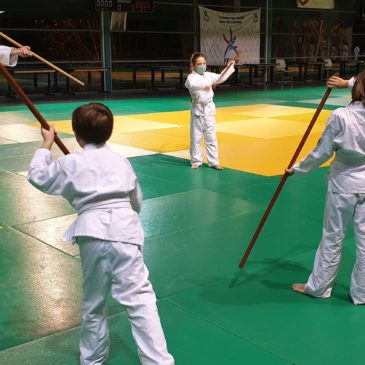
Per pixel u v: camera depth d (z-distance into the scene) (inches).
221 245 217.0
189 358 137.9
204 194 289.1
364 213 157.5
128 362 136.8
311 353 140.3
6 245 217.3
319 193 290.8
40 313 162.4
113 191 117.9
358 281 164.4
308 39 1104.8
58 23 865.5
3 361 137.0
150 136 468.1
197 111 342.6
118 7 800.3
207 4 972.6
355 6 1152.8
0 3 811.4
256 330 151.9
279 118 569.6
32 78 1009.5
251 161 371.2
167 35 949.8
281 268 195.3
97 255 116.5
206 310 163.8
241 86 959.0
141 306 115.7
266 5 1011.9
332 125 153.1
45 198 282.7
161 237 225.3
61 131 492.1
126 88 917.2
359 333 150.4
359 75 153.6
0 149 407.8
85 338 128.1
